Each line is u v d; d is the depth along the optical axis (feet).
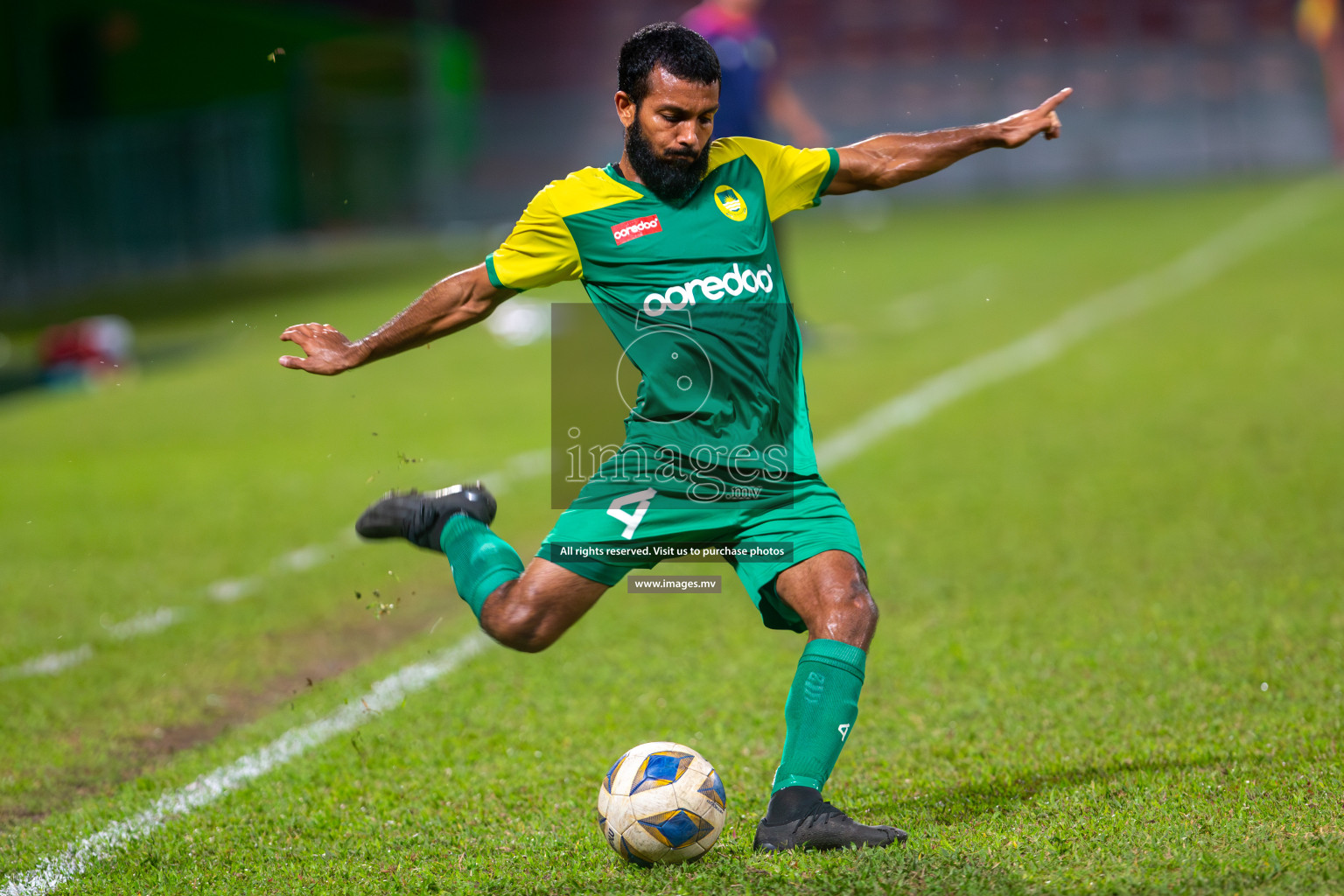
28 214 257.34
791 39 414.00
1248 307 153.28
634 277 37.99
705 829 36.52
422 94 344.90
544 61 418.92
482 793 44.47
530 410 121.90
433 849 39.73
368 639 65.41
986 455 94.68
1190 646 54.60
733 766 45.96
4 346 193.36
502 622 37.91
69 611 70.64
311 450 110.11
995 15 403.13
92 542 84.33
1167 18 393.09
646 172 37.76
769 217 39.99
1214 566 65.67
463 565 38.93
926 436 102.42
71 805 47.03
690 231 38.06
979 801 40.37
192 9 297.33
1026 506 80.43
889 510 82.02
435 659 60.18
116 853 41.14
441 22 397.60
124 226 277.44
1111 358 129.39
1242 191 311.88
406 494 40.78
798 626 39.55
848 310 175.01
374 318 184.85
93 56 291.99
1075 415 105.70
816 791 36.47
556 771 46.32
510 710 53.16
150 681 60.13
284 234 316.40
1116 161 392.88
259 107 308.81
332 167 323.16
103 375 159.02
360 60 334.24
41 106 279.08
